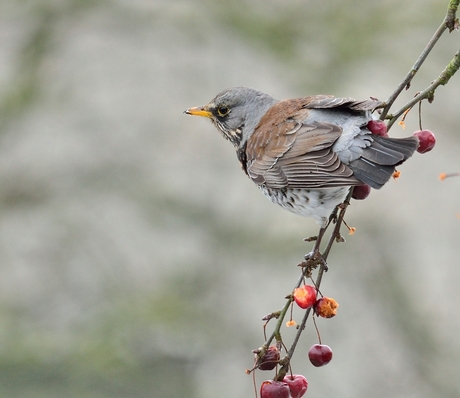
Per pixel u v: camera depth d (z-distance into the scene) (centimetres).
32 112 1538
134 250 1566
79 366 1273
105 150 1650
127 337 1361
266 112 755
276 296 1529
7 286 1522
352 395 1471
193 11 1586
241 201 1599
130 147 1661
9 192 1572
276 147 688
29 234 1573
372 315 1543
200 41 1638
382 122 626
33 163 1593
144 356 1351
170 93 1727
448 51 1521
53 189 1591
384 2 1533
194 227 1559
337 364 1508
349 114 661
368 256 1583
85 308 1484
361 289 1566
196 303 1491
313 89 1484
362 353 1522
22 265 1553
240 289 1538
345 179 601
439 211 1619
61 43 1598
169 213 1563
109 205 1590
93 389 1254
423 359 1502
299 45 1535
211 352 1420
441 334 1529
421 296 1560
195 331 1410
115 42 1697
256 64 1689
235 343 1468
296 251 1514
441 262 1578
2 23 1576
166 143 1689
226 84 1714
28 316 1471
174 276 1524
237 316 1502
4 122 1527
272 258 1519
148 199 1572
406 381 1480
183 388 1326
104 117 1681
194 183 1623
